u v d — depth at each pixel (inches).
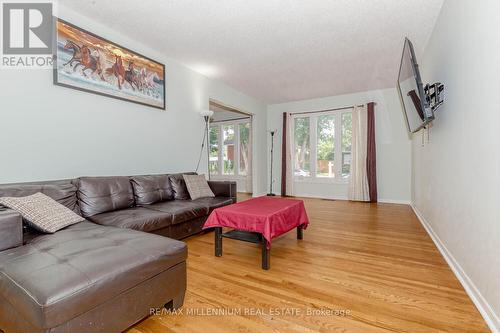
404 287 72.7
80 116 106.8
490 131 58.7
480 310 60.7
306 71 172.7
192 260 93.7
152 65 137.5
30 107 92.0
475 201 67.0
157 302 57.5
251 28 117.0
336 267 86.7
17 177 89.0
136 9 102.6
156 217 96.3
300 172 257.0
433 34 117.0
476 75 67.1
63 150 101.5
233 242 114.2
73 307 42.2
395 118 212.1
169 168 149.3
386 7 101.9
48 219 71.9
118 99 121.0
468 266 71.2
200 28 117.0
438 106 104.7
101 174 115.0
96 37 111.2
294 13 105.6
